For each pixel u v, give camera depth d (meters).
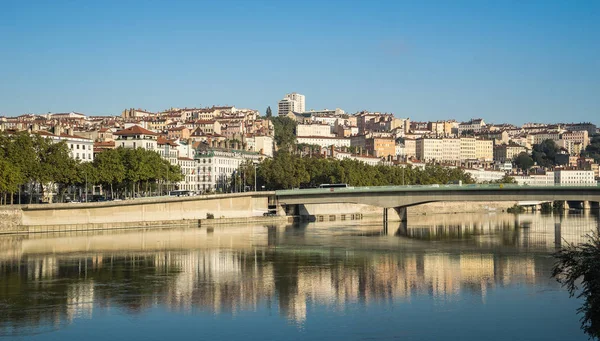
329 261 175.38
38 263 169.50
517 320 115.06
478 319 116.06
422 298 131.12
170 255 184.88
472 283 144.75
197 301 129.62
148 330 111.44
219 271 160.25
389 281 147.75
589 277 95.00
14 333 109.62
